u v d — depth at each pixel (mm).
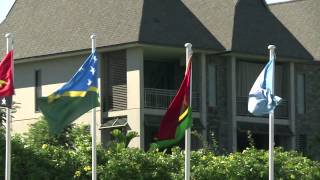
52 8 129000
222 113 120438
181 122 69250
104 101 116250
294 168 82688
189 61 69875
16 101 125125
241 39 120562
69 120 67250
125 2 119312
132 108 113438
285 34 126500
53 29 125062
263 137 125562
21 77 125125
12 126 123000
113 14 119000
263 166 81125
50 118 67062
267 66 74312
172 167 79312
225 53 119312
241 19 122625
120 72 115438
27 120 123375
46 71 122500
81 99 67625
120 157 78000
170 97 116188
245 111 122062
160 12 117125
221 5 124312
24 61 124125
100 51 116000
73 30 121938
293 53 125188
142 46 112875
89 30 119688
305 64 130000
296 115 128125
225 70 121250
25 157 75812
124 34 114250
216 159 80938
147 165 78375
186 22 118438
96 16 121000
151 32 113750
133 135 97875
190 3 126562
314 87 130500
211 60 120188
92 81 67750
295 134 126812
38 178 75250
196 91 118188
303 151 128125
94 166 68500
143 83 113688
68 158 77000
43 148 77062
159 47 113688
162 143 69750
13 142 76125
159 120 114438
